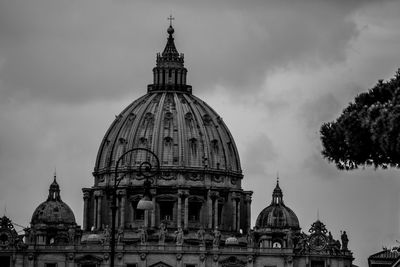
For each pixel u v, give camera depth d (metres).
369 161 90.38
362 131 89.12
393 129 85.62
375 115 88.06
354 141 89.62
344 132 90.38
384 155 88.81
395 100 87.44
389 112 86.38
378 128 86.75
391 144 85.88
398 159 87.44
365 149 89.50
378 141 87.06
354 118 89.75
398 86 89.62
